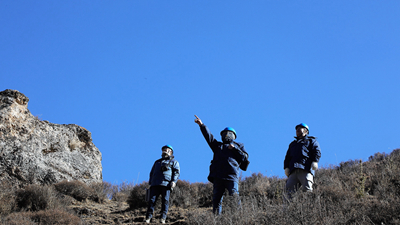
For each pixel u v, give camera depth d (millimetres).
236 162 8344
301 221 6246
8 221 8047
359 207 6859
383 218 6289
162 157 9828
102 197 13414
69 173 15875
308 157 8156
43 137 16125
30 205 10500
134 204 11953
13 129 15094
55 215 8539
